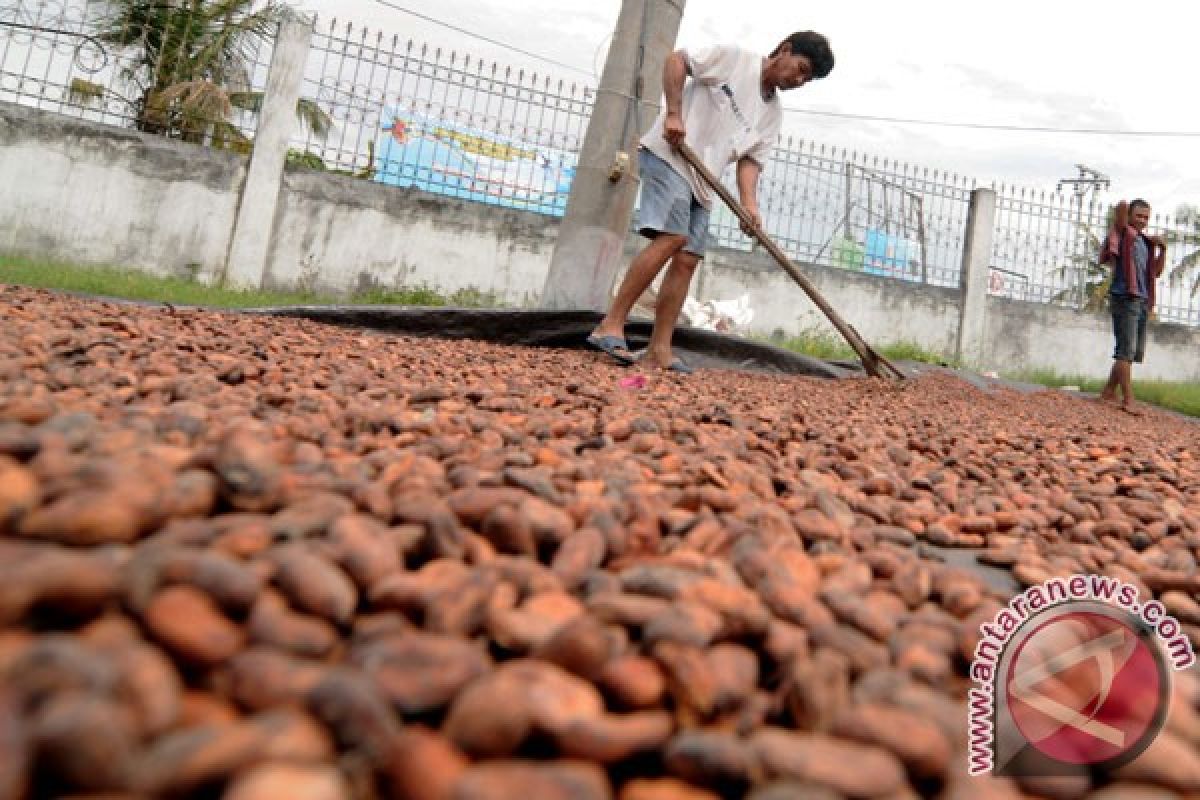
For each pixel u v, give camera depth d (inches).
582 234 212.1
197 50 376.8
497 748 23.3
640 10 211.9
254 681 23.6
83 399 61.4
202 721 23.0
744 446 75.4
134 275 282.8
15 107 305.6
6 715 18.5
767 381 174.7
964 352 390.0
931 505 61.5
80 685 20.3
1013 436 118.4
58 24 313.1
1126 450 113.7
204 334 122.4
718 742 23.8
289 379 87.9
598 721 24.3
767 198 378.0
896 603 39.6
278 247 332.8
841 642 32.1
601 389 111.3
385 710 22.5
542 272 357.4
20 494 30.5
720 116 164.1
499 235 353.1
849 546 47.5
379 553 32.9
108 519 30.6
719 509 50.3
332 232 337.4
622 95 211.8
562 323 196.5
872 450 85.9
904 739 25.1
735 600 31.7
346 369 103.7
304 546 32.4
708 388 139.3
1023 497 67.9
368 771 21.8
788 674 29.5
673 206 156.9
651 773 25.3
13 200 306.3
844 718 26.2
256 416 63.5
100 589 24.5
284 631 26.9
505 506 40.0
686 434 76.3
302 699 23.0
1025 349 399.5
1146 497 76.7
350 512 38.9
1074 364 403.2
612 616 30.6
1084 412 224.1
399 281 343.9
